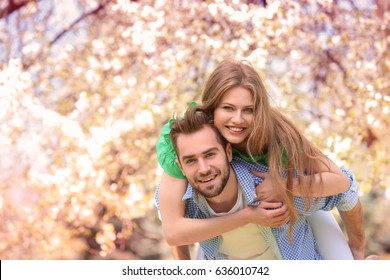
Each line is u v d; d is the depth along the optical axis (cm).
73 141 613
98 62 621
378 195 765
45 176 617
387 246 748
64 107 636
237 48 603
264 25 596
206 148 276
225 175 281
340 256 332
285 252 313
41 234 640
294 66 623
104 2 632
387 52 614
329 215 346
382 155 617
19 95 613
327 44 619
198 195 296
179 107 605
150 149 631
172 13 614
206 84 295
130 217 643
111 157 618
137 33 604
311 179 295
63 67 629
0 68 632
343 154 588
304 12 612
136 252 754
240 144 300
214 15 593
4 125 618
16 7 634
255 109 287
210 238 304
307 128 618
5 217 638
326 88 625
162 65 611
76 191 610
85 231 657
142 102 601
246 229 306
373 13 626
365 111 614
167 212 295
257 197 294
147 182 638
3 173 632
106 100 626
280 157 294
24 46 636
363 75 619
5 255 638
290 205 290
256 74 293
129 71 621
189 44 612
